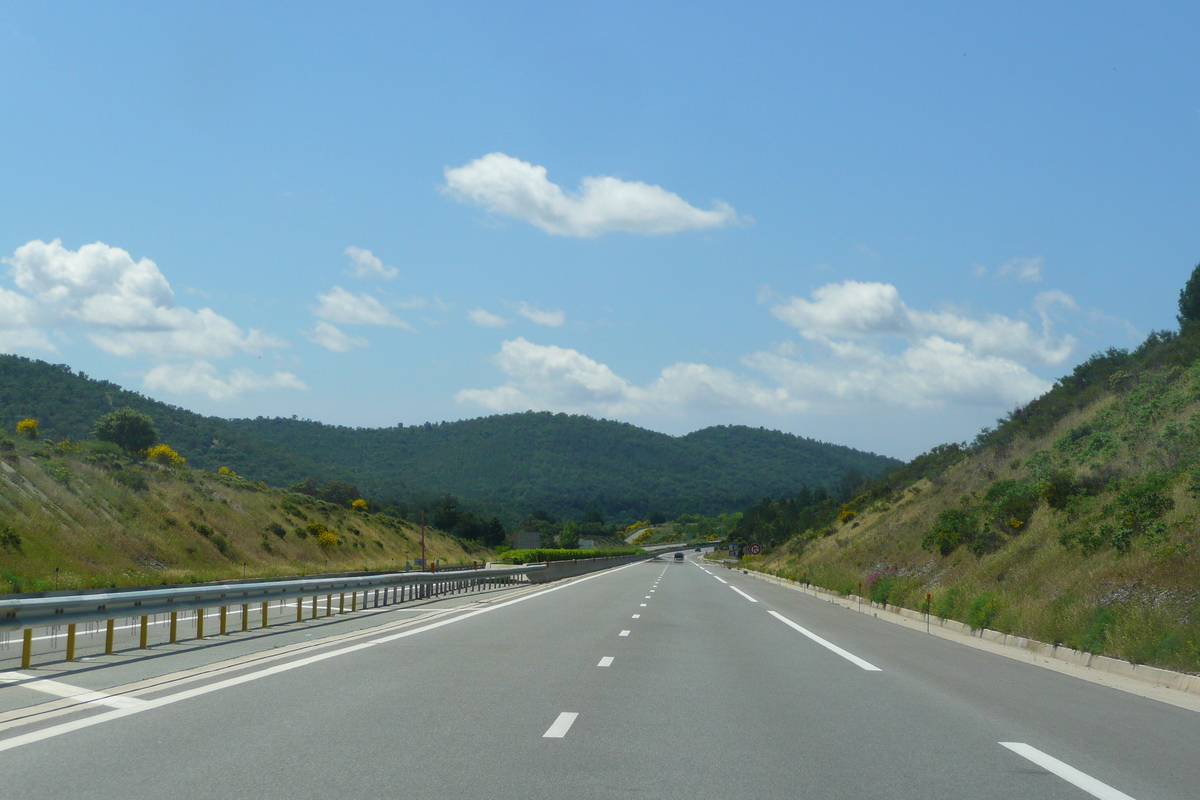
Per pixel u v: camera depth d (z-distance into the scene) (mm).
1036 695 12438
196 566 53500
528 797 6617
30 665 12992
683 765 7719
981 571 30719
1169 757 8469
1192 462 25578
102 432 78625
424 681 12188
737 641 19078
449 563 99000
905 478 71750
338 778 7047
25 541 42188
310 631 19328
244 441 160125
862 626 24328
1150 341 48562
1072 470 36219
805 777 7383
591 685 12227
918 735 9266
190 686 11492
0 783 6797
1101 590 20609
